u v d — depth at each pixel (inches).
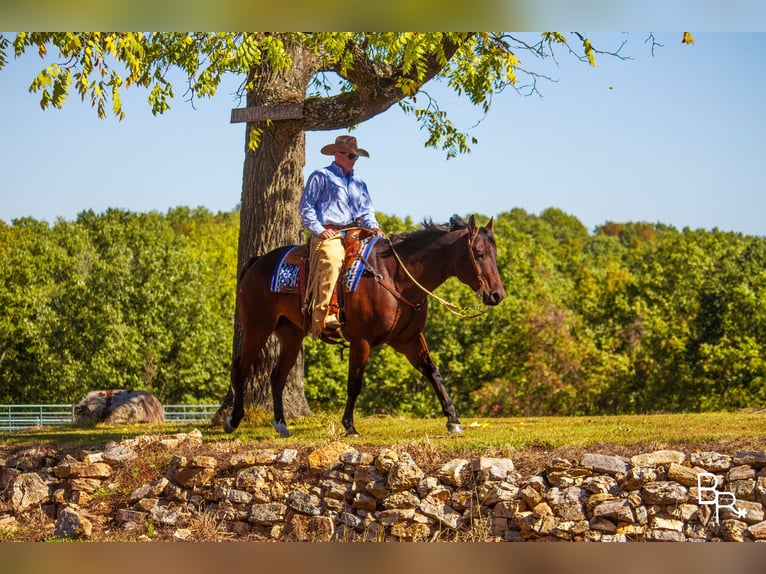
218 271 2377.0
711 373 1747.0
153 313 1868.8
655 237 5816.9
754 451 293.9
